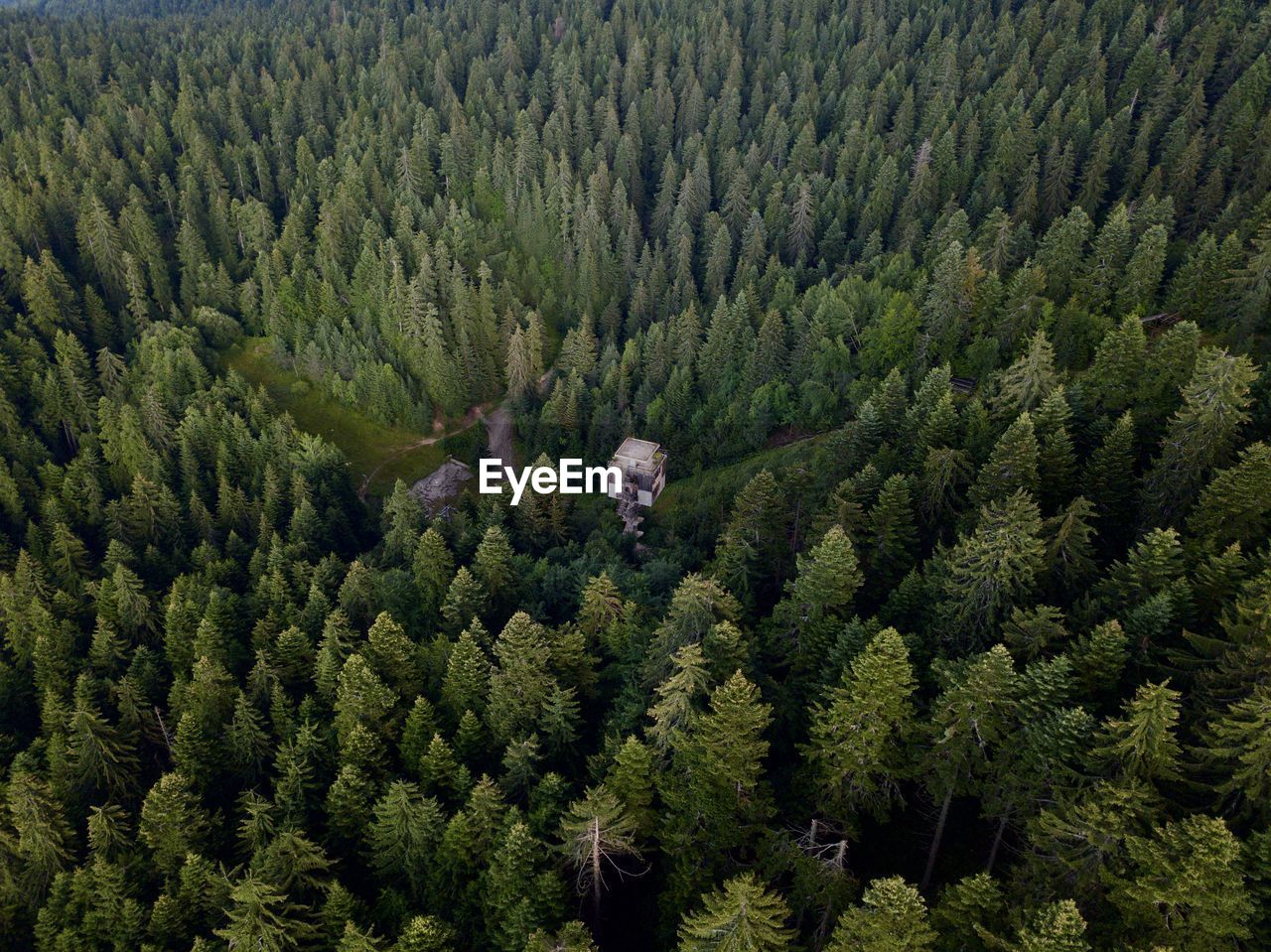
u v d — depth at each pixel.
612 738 47.38
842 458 67.62
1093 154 103.69
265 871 43.62
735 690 38.31
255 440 97.75
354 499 99.81
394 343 115.94
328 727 55.56
